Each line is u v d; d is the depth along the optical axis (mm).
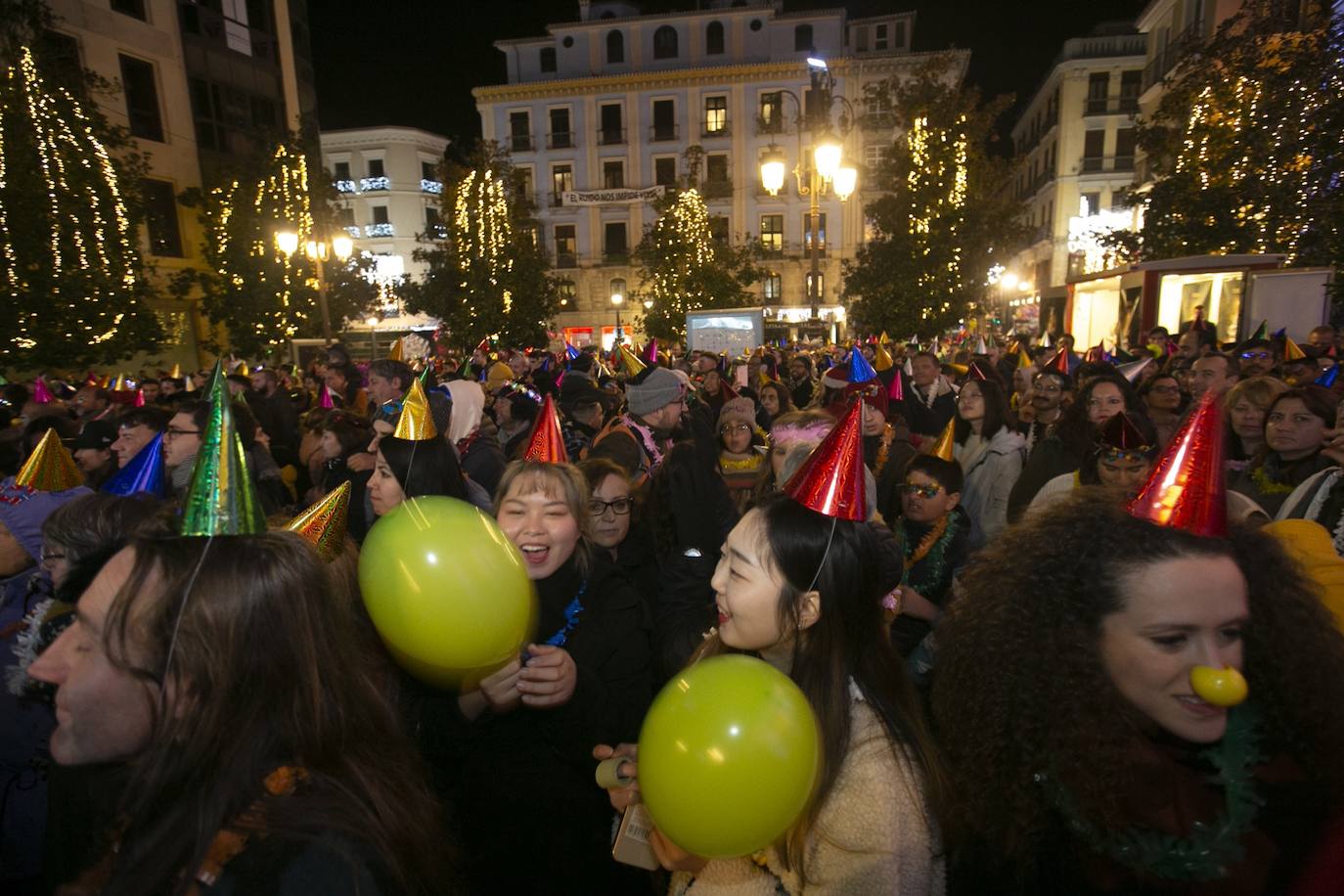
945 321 18062
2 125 11391
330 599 1071
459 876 1277
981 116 17484
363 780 1024
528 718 2109
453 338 24344
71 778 1470
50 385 9680
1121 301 12852
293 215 18047
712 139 40531
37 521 2211
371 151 43750
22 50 11797
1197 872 1080
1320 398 3020
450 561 1238
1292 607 1181
